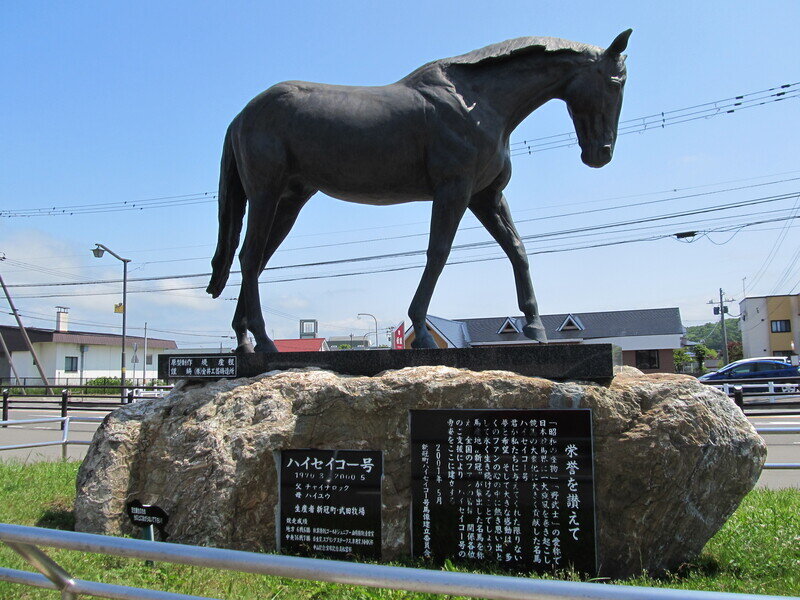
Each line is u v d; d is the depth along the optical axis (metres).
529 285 5.17
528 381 4.07
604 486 3.90
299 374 4.62
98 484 4.67
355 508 4.21
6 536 2.18
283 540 4.31
